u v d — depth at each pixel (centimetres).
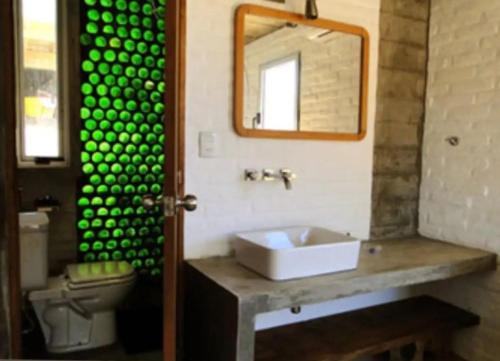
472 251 241
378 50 253
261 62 216
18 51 281
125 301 305
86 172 304
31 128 291
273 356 194
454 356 258
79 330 265
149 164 317
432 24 269
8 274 183
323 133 237
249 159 219
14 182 179
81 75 296
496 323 240
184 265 207
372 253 232
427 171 275
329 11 235
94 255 312
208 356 186
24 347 262
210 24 204
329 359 196
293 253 182
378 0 250
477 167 247
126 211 316
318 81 234
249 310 165
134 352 262
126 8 299
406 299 274
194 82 202
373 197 262
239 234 211
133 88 307
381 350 212
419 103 273
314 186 240
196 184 208
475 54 246
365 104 249
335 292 184
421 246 251
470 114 249
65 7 290
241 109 212
